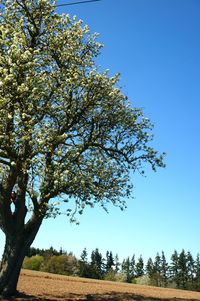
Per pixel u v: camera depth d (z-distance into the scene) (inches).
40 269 2965.1
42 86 1002.7
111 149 1147.9
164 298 1182.3
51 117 1055.0
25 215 1037.8
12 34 1006.4
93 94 1091.9
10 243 1013.8
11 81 916.0
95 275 3545.8
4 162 961.5
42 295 1027.9
